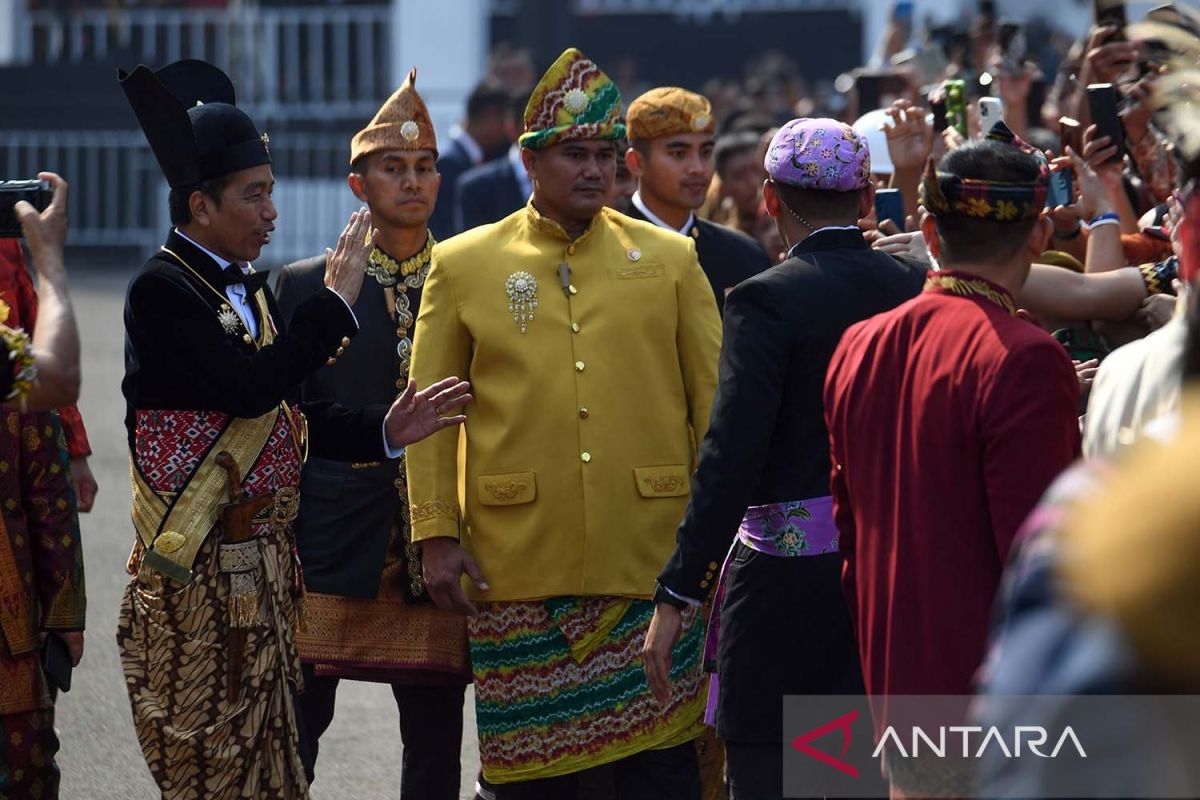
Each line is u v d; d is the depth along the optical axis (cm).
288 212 5472
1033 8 4788
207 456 1155
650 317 1279
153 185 5491
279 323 1252
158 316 1137
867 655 916
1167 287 1210
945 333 889
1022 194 895
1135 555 498
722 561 1075
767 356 1070
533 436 1261
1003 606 580
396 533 1387
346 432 1245
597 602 1262
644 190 1641
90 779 1585
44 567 1281
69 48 5603
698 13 5806
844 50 5778
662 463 1273
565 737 1266
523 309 1269
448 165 3431
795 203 1125
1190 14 1083
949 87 1490
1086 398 1217
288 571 1198
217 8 5516
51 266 1001
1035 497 845
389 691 1906
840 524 961
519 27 5672
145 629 1157
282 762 1175
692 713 1273
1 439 1241
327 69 5575
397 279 1432
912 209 1515
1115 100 1348
